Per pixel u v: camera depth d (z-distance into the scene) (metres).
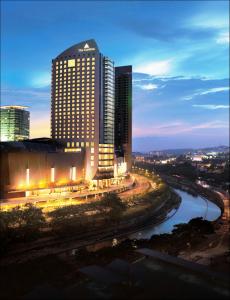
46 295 61.75
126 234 177.88
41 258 117.94
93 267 74.19
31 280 93.50
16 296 82.62
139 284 66.50
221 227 182.62
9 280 93.81
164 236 146.12
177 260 77.44
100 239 161.75
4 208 196.38
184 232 155.00
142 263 77.38
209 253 120.38
